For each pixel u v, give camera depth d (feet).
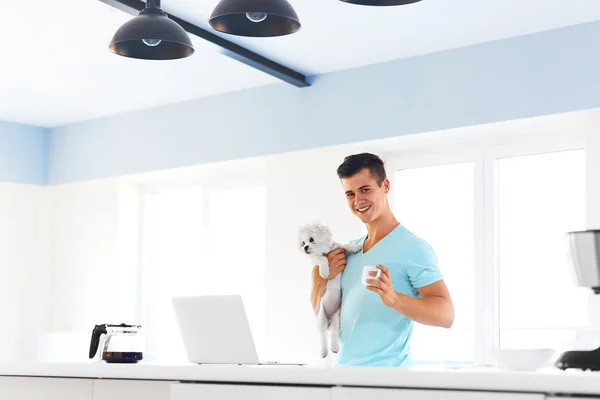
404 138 15.21
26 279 20.29
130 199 20.04
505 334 14.62
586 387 5.13
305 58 15.40
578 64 13.34
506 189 14.99
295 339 16.16
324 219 16.06
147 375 7.36
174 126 18.56
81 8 13.00
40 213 20.77
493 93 14.16
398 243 9.01
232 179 18.71
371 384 6.02
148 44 10.21
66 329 20.18
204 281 18.83
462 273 15.21
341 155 16.02
